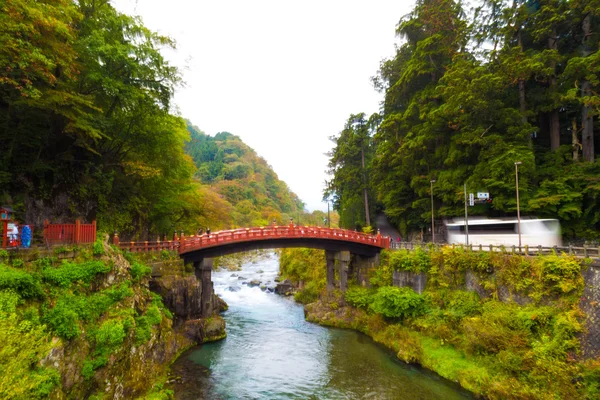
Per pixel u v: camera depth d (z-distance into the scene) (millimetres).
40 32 16281
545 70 29328
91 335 13617
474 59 37125
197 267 30406
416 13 43250
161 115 26906
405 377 20797
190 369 21812
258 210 117062
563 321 16828
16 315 10711
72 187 25172
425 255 28094
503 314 19828
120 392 14484
